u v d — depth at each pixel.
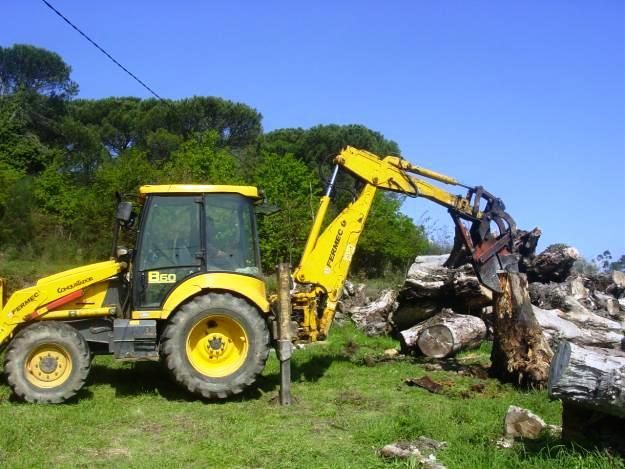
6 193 26.33
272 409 7.81
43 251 25.34
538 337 9.14
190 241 8.48
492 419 7.09
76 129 41.12
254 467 5.82
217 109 44.81
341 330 14.09
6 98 40.34
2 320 8.38
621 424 5.84
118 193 9.12
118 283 8.74
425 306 12.75
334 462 5.80
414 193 9.84
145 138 43.31
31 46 47.53
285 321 8.12
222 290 8.40
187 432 6.85
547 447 5.72
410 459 5.60
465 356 11.38
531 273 13.91
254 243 8.71
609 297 13.96
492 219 10.00
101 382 9.12
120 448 6.38
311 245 9.53
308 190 25.72
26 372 7.94
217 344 8.30
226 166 25.55
